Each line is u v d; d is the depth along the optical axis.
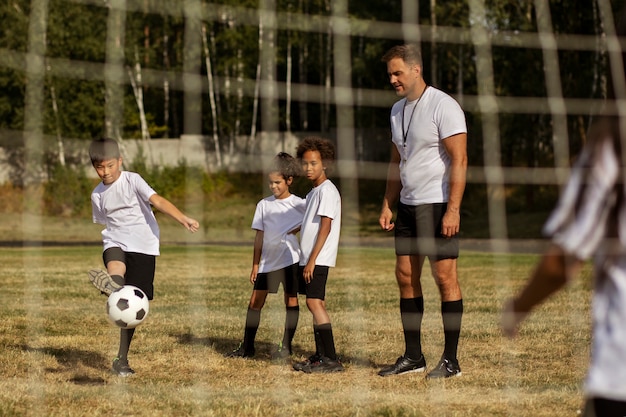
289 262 5.83
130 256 5.29
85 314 7.53
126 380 5.02
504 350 5.91
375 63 27.20
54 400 4.46
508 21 23.11
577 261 2.13
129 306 4.92
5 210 23.75
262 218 5.89
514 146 23.77
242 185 24.62
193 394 4.64
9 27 22.88
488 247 18.83
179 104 28.53
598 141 2.10
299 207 5.89
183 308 8.02
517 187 22.55
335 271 12.80
